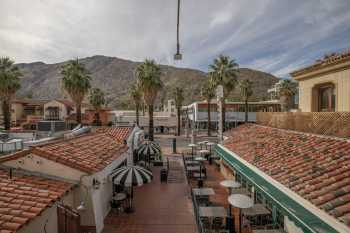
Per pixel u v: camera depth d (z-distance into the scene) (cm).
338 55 1384
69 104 5647
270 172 1018
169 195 1581
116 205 1334
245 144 1647
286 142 1354
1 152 1642
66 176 1052
